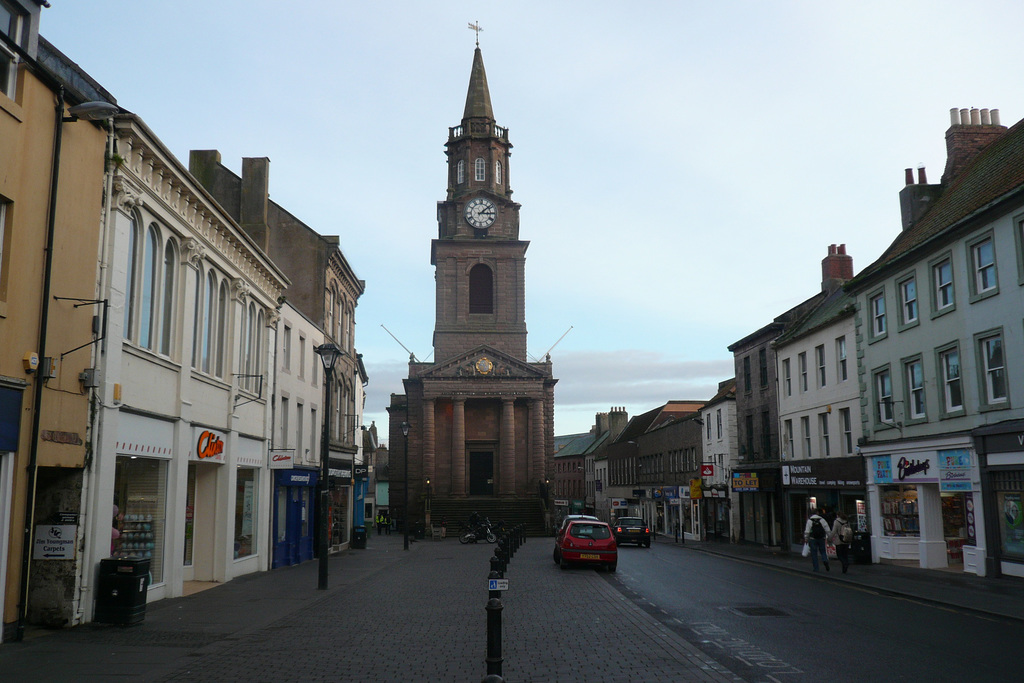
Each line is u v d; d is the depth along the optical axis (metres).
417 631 12.93
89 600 13.29
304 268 34.00
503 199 73.38
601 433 103.44
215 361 20.52
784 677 9.44
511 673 9.68
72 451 12.90
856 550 28.14
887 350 27.91
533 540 52.56
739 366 45.12
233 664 10.16
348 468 37.91
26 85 11.76
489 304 72.12
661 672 9.70
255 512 24.67
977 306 22.69
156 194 16.05
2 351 11.16
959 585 19.69
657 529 64.88
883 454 27.94
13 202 11.41
